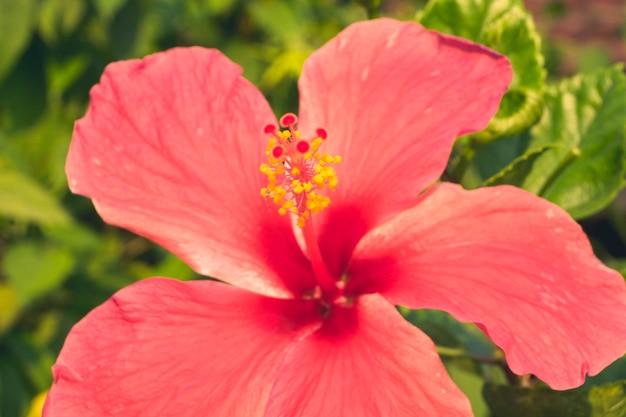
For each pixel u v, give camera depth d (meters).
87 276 0.68
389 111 0.39
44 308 0.68
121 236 0.78
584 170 0.43
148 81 0.39
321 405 0.36
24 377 0.64
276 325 0.38
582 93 0.43
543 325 0.35
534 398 0.38
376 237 0.39
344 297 0.39
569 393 0.38
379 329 0.37
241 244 0.39
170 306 0.37
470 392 0.51
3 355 0.65
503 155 0.44
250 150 0.39
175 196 0.38
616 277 0.35
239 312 0.38
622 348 0.34
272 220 0.40
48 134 0.73
